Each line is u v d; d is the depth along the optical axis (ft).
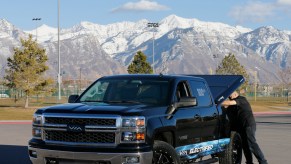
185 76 34.71
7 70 169.48
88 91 34.17
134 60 217.36
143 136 28.40
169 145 29.94
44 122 29.66
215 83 39.63
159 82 32.94
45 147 29.30
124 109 28.89
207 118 34.94
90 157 28.14
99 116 28.40
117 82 33.81
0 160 46.39
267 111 172.86
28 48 168.96
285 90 446.19
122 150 27.86
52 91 173.27
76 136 28.73
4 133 78.64
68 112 29.12
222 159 38.65
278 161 46.70
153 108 30.04
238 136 40.04
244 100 40.65
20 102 240.73
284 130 87.04
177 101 32.63
